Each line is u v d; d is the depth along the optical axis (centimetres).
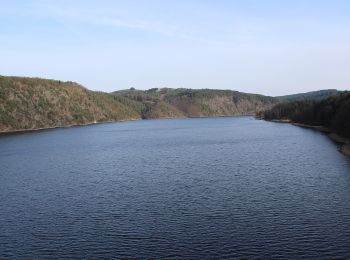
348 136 12056
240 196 5391
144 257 3572
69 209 5028
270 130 17638
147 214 4728
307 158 8469
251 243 3791
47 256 3647
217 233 4056
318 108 19038
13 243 3950
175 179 6656
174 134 17412
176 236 4012
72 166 8444
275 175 6712
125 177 7000
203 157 9200
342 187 5728
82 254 3672
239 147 11031
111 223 4450
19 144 13750
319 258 3456
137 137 16175
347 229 4072
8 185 6519
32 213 4894
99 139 15525
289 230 4084
